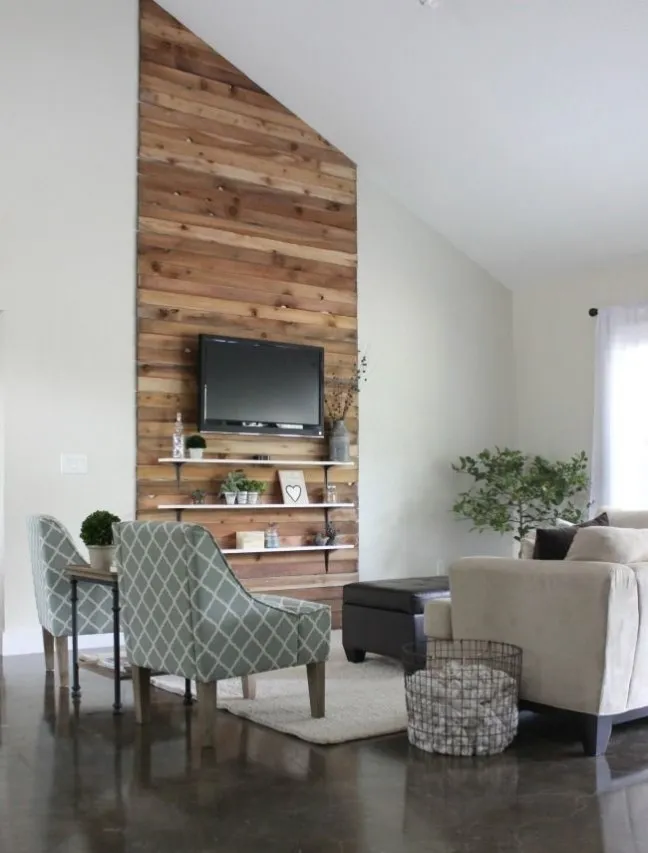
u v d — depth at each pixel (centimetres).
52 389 575
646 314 702
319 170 709
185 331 634
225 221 658
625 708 352
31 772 323
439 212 750
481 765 331
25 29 580
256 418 653
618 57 536
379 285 739
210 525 640
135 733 375
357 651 521
